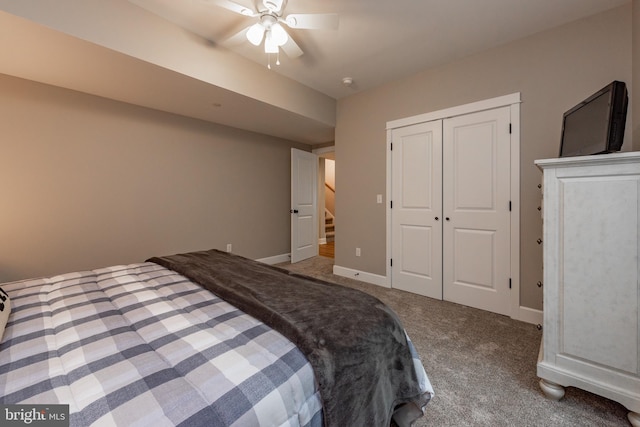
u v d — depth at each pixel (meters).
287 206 4.74
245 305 1.10
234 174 3.94
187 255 2.06
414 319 2.37
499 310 2.47
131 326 0.97
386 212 3.28
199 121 3.52
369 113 3.41
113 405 0.59
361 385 0.86
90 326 0.96
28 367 0.73
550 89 2.20
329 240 6.80
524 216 2.33
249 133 4.12
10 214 2.31
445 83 2.77
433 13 2.04
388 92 3.22
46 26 1.61
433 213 2.89
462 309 2.59
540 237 2.25
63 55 1.93
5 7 1.48
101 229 2.78
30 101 2.37
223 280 1.41
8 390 0.64
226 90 2.54
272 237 4.50
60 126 2.52
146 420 0.56
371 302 1.18
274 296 1.20
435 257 2.88
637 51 1.77
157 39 2.06
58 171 2.52
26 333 0.92
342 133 3.71
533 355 1.80
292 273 1.60
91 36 1.77
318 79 3.14
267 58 2.67
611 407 1.35
